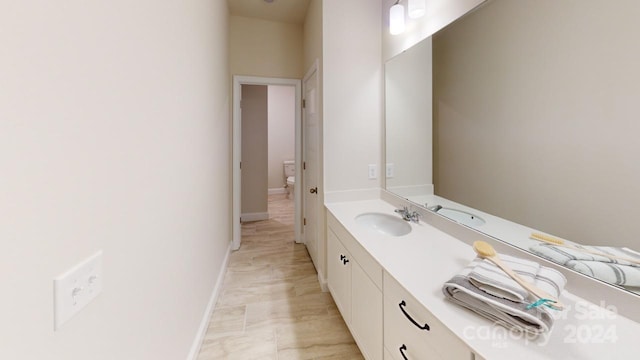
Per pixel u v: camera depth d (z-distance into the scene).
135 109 0.83
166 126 1.08
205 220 1.73
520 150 1.07
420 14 1.61
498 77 1.16
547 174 0.97
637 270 0.73
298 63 3.12
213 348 1.58
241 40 2.96
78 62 0.58
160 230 1.03
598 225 0.82
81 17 0.59
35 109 0.48
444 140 1.52
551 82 0.94
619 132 0.76
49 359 0.50
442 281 0.98
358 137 2.17
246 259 2.84
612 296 0.78
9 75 0.43
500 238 1.17
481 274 0.81
